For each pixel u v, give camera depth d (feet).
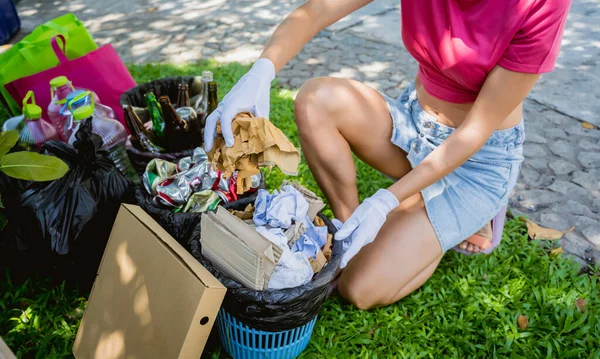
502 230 6.57
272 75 5.31
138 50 12.58
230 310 4.70
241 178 4.72
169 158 6.38
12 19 13.82
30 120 6.58
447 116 5.71
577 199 7.75
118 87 8.04
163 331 4.36
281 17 14.69
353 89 5.87
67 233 5.38
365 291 5.63
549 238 6.97
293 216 5.08
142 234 4.80
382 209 5.07
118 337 4.72
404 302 5.97
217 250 4.68
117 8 15.58
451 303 5.91
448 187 5.83
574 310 5.80
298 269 4.57
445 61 5.23
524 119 9.71
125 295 4.77
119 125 6.92
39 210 5.35
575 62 11.96
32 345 5.34
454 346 5.50
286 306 4.51
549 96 10.52
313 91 5.77
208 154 4.79
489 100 5.00
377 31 13.65
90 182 5.60
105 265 5.08
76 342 5.06
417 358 5.31
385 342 5.49
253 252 4.30
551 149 8.86
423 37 5.37
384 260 5.64
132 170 6.83
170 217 5.51
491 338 5.45
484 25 4.87
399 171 6.40
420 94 5.99
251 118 4.54
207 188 5.88
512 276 6.35
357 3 5.88
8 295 5.80
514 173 5.92
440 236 5.72
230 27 13.97
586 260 6.70
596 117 9.80
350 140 6.11
